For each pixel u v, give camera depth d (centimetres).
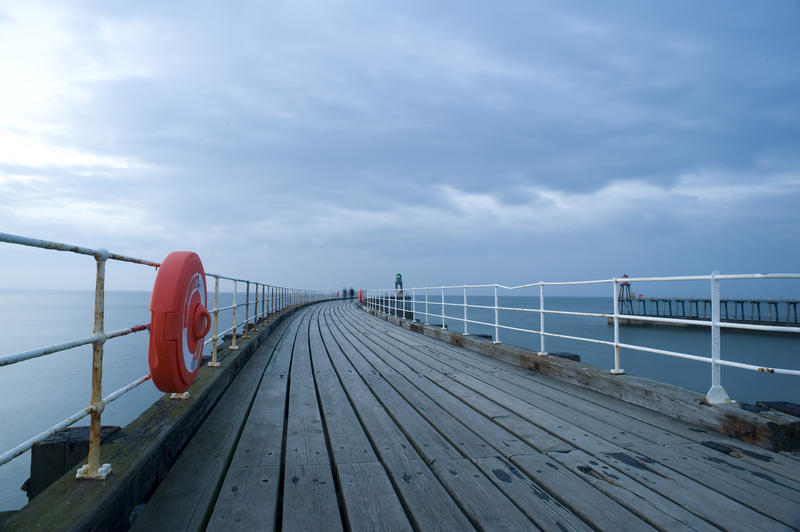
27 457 968
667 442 318
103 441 253
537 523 209
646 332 5088
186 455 289
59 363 2023
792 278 303
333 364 665
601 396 457
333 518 214
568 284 542
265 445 314
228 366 502
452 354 772
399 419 382
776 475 261
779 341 4281
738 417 323
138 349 2469
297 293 2317
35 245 169
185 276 263
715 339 354
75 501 184
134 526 199
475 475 263
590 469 270
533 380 543
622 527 205
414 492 241
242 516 212
